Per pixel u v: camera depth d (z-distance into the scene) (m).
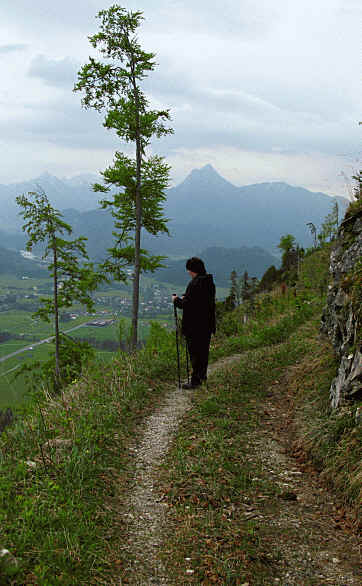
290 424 5.77
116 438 5.33
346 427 4.54
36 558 2.88
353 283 5.80
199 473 4.39
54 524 3.28
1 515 3.13
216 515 3.69
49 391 7.07
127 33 15.30
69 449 4.67
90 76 15.34
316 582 2.89
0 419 5.69
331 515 3.71
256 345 11.77
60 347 21.41
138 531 3.50
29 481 3.91
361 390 4.61
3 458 4.33
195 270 7.53
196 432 5.51
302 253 53.09
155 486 4.25
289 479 4.38
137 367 8.51
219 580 2.92
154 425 5.94
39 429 5.21
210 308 7.52
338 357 6.55
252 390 7.34
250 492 4.09
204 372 7.72
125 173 16.36
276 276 56.28
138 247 16.72
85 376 7.98
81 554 3.04
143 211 17.55
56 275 21.62
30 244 21.23
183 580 2.93
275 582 2.90
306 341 9.56
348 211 7.86
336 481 4.05
